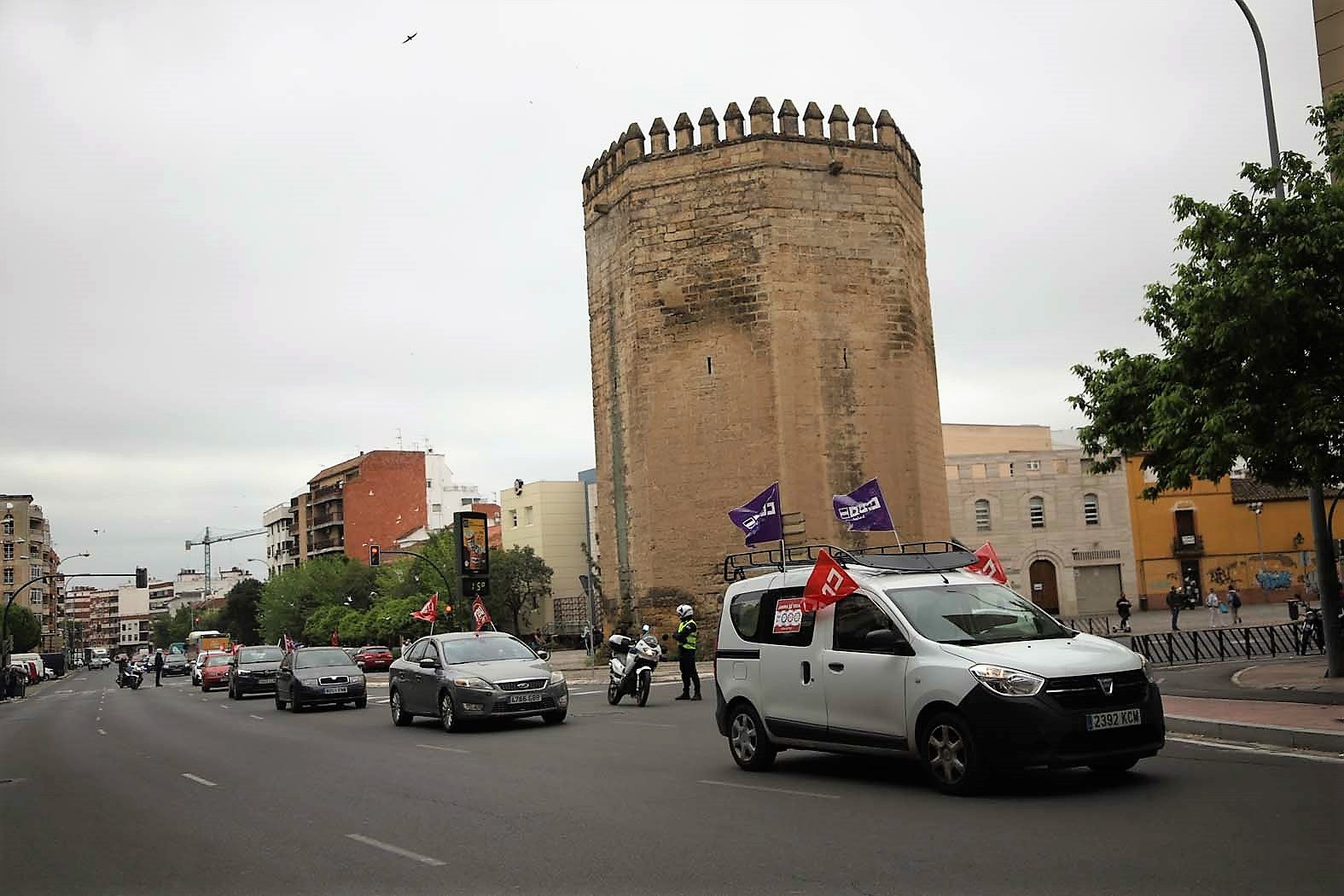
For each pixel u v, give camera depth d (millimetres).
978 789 9500
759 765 12000
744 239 36156
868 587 10922
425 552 74375
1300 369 14648
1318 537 17984
